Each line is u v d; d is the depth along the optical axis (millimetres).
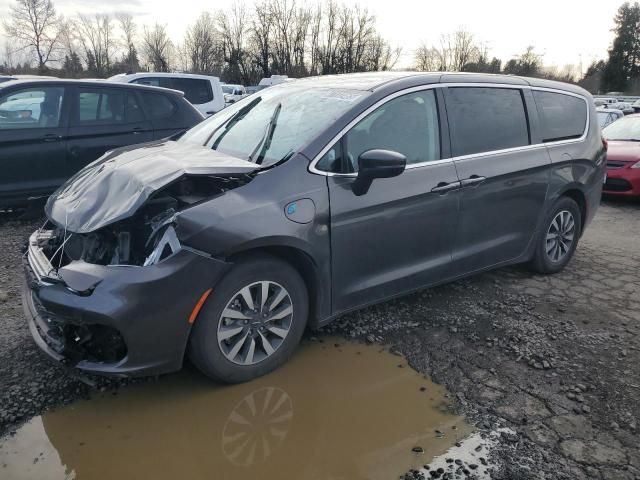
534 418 2891
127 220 3027
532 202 4523
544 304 4348
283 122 3678
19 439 2654
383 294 3688
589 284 4832
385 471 2514
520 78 4602
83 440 2664
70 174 6461
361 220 3398
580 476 2477
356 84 3818
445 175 3816
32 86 6293
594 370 3365
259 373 3178
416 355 3506
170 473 2480
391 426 2826
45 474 2447
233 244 2875
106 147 6652
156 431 2742
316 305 3369
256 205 2992
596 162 5078
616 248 6070
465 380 3242
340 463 2566
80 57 59938
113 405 2928
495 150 4195
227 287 2928
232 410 2918
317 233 3207
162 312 2744
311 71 53219
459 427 2822
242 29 53344
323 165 3277
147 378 3164
